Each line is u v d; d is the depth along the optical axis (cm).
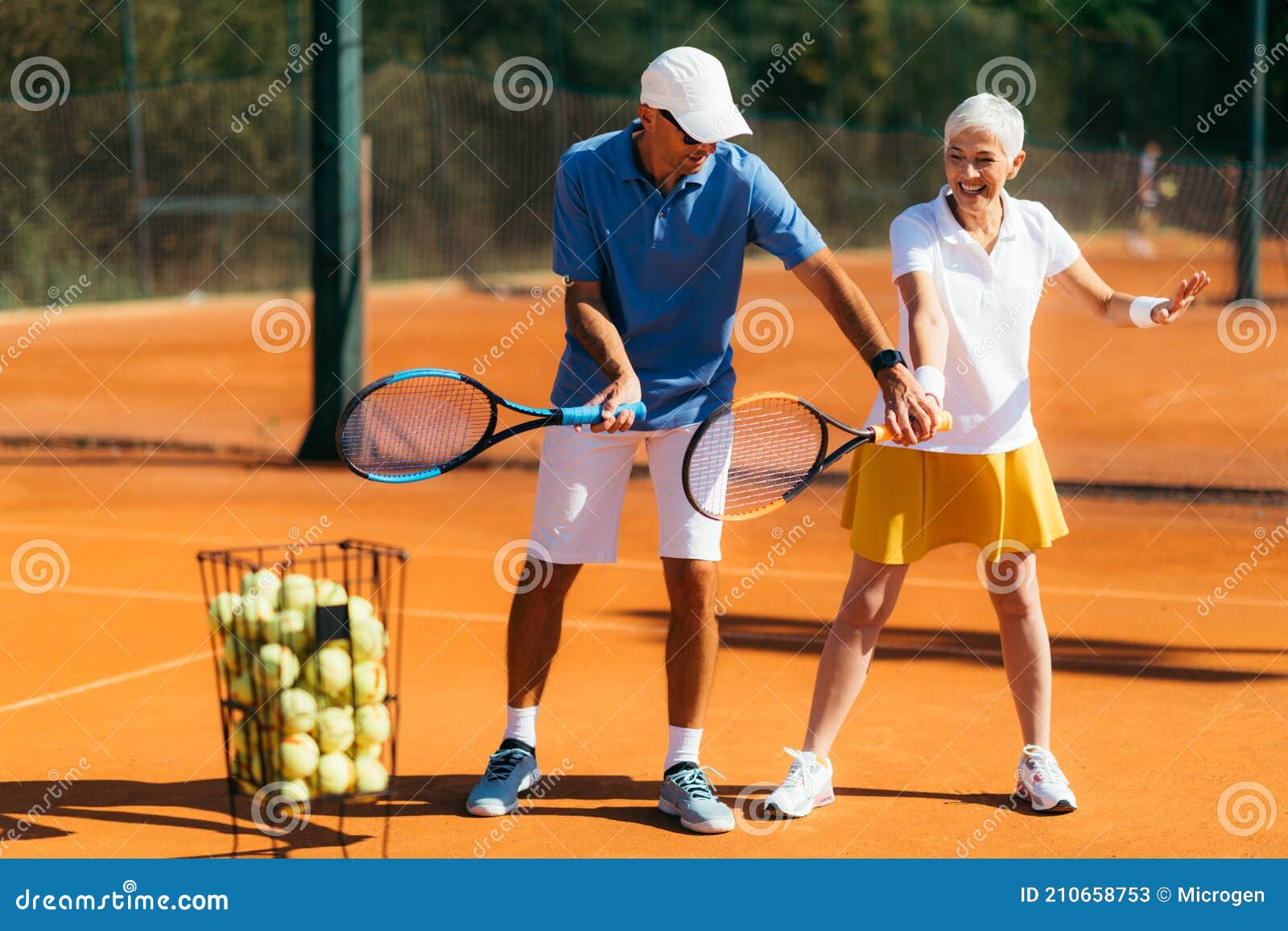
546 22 8131
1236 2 10256
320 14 2947
